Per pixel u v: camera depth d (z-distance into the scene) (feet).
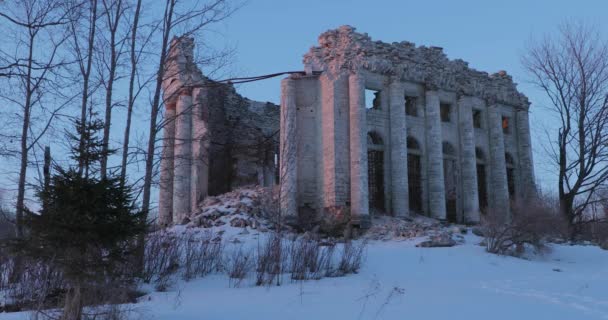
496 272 55.62
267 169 119.75
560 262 70.13
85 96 50.67
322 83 98.68
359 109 93.40
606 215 126.41
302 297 35.12
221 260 51.47
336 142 93.71
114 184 28.94
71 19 47.16
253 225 78.48
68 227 26.43
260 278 44.24
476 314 29.35
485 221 75.51
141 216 29.89
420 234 78.18
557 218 75.66
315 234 76.89
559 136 111.14
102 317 28.76
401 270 53.72
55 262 27.43
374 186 98.58
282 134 95.45
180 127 106.22
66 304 28.07
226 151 114.32
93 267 27.68
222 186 111.65
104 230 27.27
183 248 55.57
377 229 85.76
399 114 99.60
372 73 100.63
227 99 117.08
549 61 111.86
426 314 29.19
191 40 64.34
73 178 27.55
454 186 109.91
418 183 104.01
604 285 45.01
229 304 32.89
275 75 96.37
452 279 49.19
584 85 108.47
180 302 33.53
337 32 101.19
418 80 105.50
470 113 112.16
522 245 71.15
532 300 34.96
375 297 35.24
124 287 36.01
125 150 49.44
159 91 53.01
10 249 27.53
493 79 121.19
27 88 51.49
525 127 124.77
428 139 104.47
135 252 30.14
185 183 105.09
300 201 94.79
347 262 52.01
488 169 116.37
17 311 34.24
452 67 112.47
